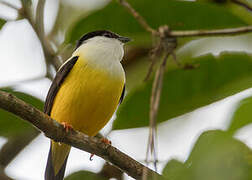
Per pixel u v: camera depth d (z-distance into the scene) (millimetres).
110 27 7770
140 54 9922
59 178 8656
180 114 8055
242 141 3838
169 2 7305
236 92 7453
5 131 8242
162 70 6469
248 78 7375
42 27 8680
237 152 3715
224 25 7449
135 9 7477
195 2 7234
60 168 8719
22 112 5977
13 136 8812
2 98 5707
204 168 3688
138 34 7957
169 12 7484
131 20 7660
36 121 6266
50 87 8344
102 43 8883
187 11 7395
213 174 3635
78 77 8109
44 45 8750
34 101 7793
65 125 6816
